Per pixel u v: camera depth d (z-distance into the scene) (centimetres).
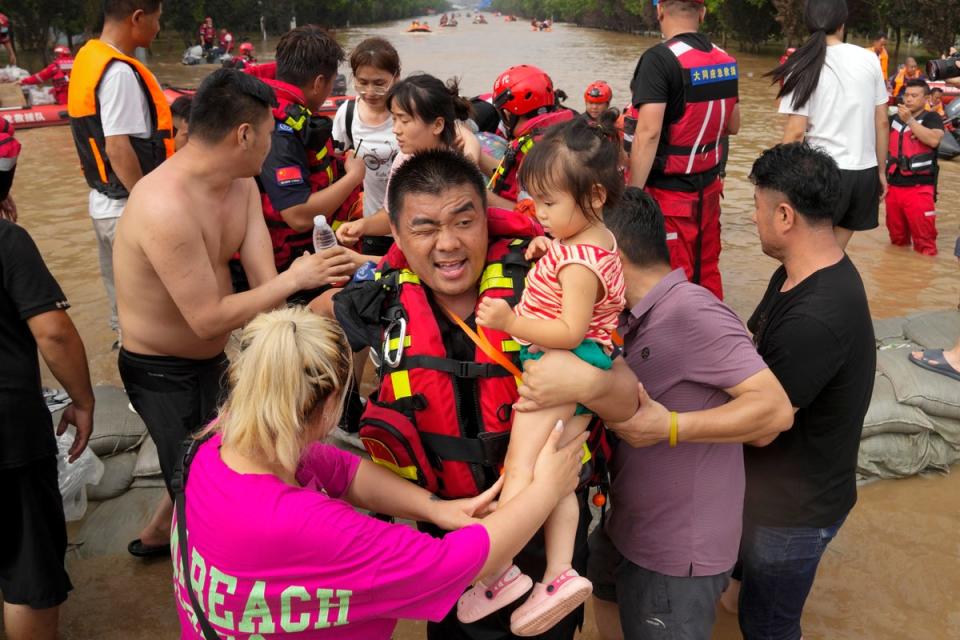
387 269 228
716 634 342
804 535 271
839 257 259
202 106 280
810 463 265
